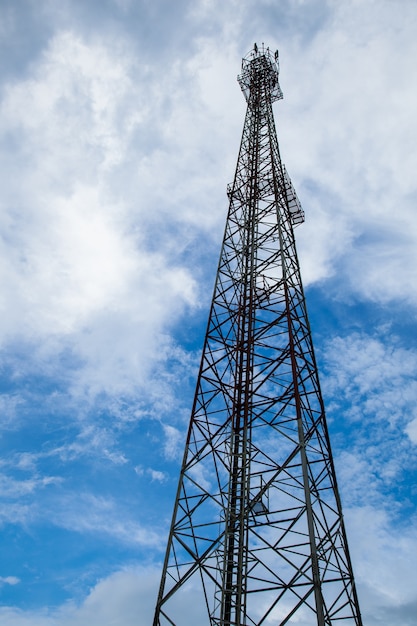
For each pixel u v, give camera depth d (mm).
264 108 45250
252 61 50031
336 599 19375
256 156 40625
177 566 21344
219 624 19266
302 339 27547
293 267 31172
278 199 34406
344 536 21297
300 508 20000
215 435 25438
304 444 21422
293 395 23453
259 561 20109
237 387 27391
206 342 29656
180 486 23781
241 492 22266
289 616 17453
